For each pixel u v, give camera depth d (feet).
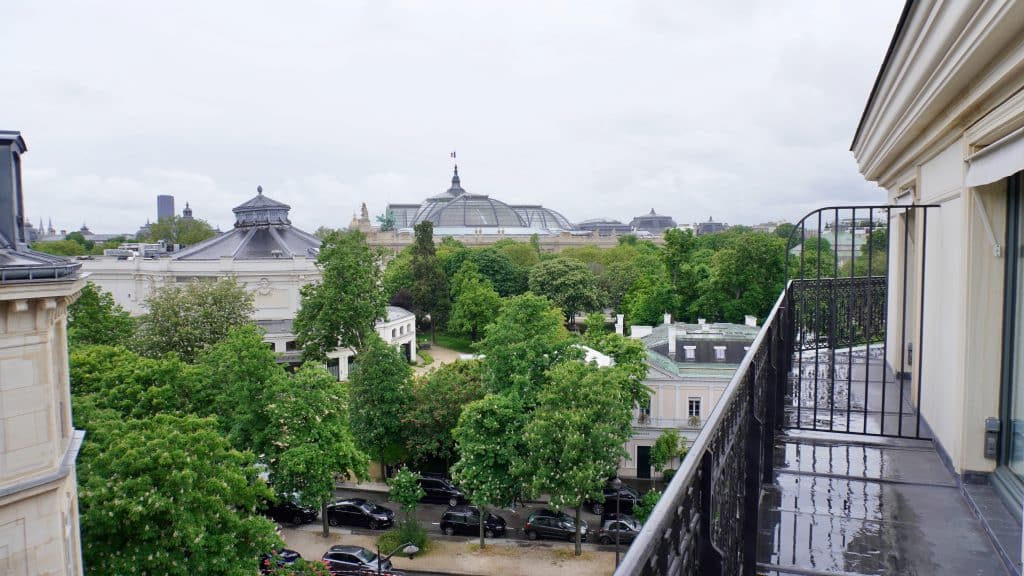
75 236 442.91
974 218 18.24
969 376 18.71
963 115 17.38
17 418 31.81
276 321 165.37
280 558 69.31
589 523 94.84
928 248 24.70
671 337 115.96
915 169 26.96
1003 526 15.69
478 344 109.50
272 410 80.38
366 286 146.61
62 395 36.86
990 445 18.40
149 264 169.99
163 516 49.75
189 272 164.96
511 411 84.74
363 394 108.58
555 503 80.59
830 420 24.50
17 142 34.68
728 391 11.96
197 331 126.00
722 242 286.66
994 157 15.56
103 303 123.85
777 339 23.80
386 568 81.46
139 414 75.10
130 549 48.67
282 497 86.02
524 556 85.35
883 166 33.09
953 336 19.89
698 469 8.95
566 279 235.20
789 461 21.38
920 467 20.57
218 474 54.85
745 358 14.51
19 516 31.96
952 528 16.30
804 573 14.35
